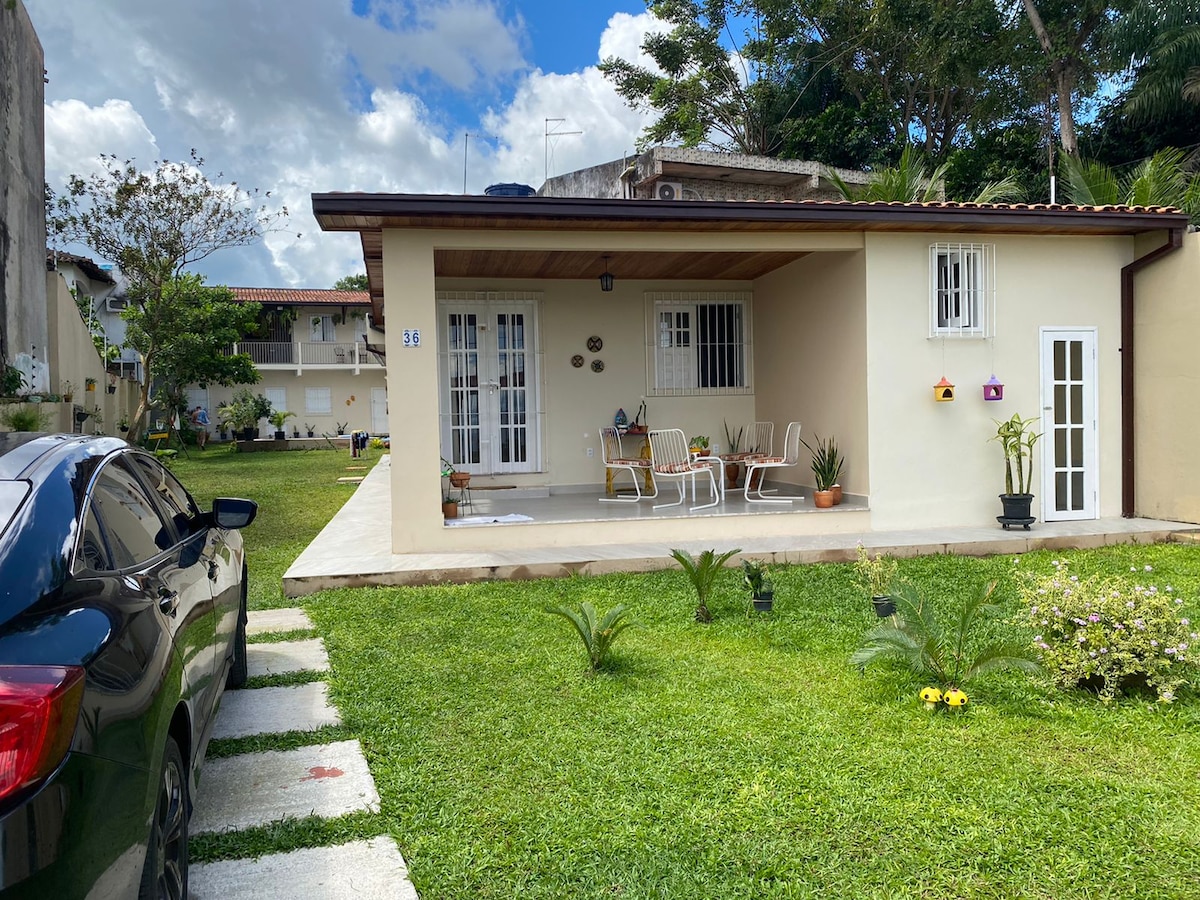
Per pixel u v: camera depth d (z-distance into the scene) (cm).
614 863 292
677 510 936
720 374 1179
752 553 799
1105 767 365
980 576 735
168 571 303
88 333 1883
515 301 1112
